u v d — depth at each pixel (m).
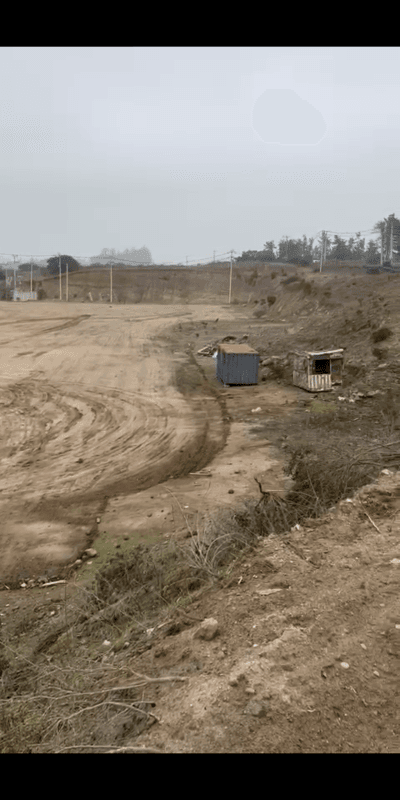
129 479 12.94
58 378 25.78
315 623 4.66
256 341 37.00
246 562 6.21
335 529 6.85
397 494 7.90
